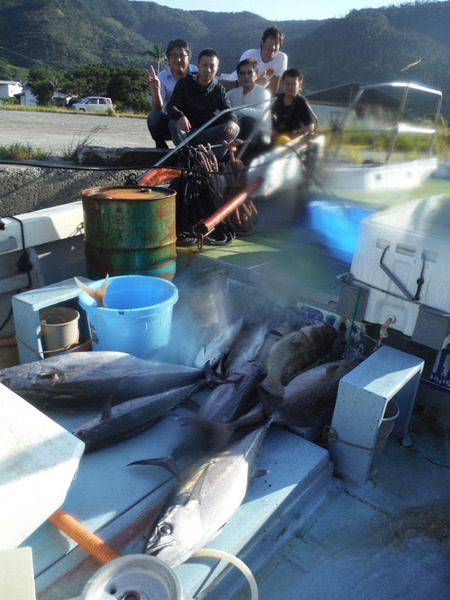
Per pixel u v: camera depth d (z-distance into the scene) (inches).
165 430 120.1
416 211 135.6
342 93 225.8
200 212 194.9
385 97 225.3
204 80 213.0
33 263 172.7
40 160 212.2
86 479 103.2
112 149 208.8
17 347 164.2
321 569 96.6
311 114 221.9
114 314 128.6
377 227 119.6
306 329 138.5
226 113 214.7
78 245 189.8
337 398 114.2
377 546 101.7
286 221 226.1
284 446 117.4
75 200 204.4
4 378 118.3
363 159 226.4
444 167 258.7
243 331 151.3
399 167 234.7
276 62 271.1
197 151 190.5
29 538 87.1
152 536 81.5
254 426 113.2
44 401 120.0
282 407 120.7
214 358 140.5
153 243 157.1
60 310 155.5
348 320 143.9
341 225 202.8
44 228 171.5
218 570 87.1
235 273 173.2
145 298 149.6
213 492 91.4
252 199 214.5
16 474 76.8
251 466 103.0
